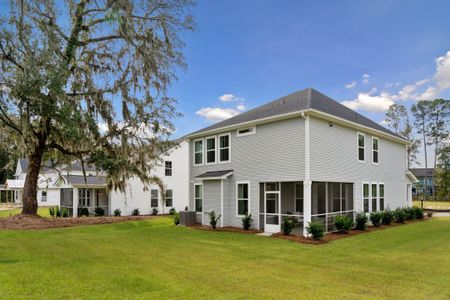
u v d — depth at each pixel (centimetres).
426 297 623
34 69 1348
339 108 1800
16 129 1527
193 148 2045
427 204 4284
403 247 1155
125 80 1709
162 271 789
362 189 1770
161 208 2945
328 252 1066
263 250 1094
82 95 1662
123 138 1711
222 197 1741
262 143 1600
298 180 1426
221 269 822
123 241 1255
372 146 1911
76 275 738
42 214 3025
